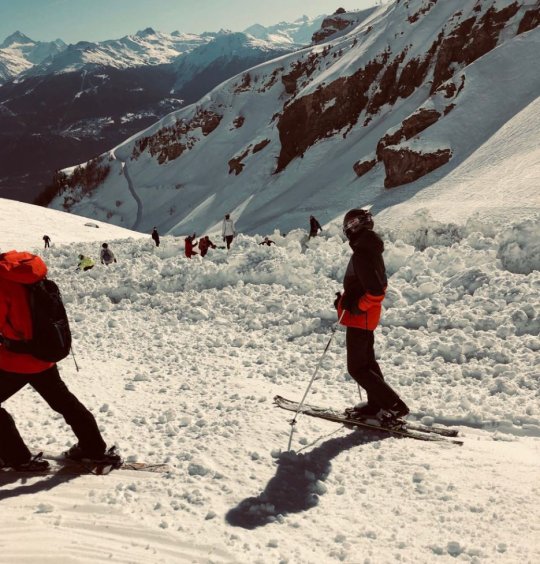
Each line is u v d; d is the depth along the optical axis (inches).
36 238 1935.3
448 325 285.0
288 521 126.8
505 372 225.8
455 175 2393.0
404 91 4069.9
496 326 276.7
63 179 7303.2
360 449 165.9
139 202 6412.4
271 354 281.1
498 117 2765.7
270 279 436.5
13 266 135.9
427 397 215.0
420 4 4421.8
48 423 189.5
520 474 146.4
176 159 6791.3
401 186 2723.9
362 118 4293.8
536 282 315.9
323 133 4419.3
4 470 151.3
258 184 4918.8
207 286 451.8
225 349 293.7
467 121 2802.7
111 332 348.8
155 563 107.4
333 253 498.9
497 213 1667.1
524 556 110.0
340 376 243.0
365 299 167.6
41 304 138.9
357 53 4618.6
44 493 137.2
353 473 151.3
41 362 142.5
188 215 5310.0
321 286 402.9
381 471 151.3
